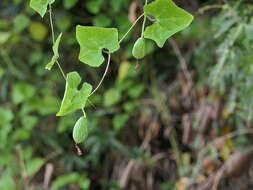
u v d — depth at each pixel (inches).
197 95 61.1
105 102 63.7
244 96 52.9
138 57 34.0
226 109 57.2
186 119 60.9
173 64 65.1
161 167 65.1
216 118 57.9
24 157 65.6
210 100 58.1
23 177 64.5
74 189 64.7
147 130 65.6
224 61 50.1
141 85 64.5
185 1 57.5
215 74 51.8
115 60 65.7
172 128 64.0
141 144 67.1
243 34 49.3
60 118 65.9
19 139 66.9
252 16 49.3
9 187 63.6
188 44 62.4
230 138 58.4
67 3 61.1
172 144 63.9
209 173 60.0
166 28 33.2
